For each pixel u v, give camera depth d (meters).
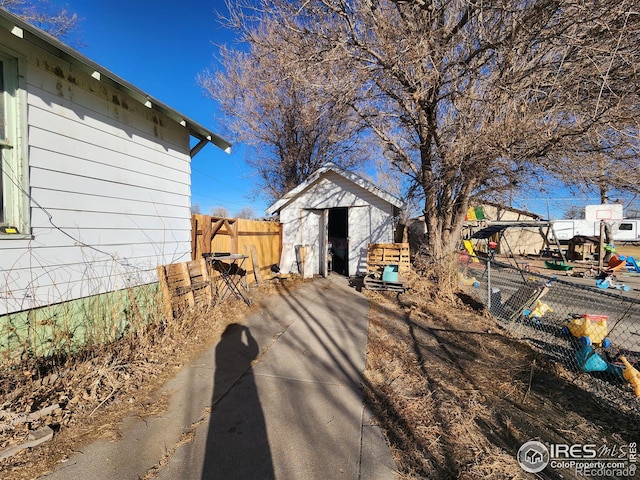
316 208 10.35
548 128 4.79
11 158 3.01
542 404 2.94
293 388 3.12
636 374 3.26
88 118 3.77
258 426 2.52
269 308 6.10
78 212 3.64
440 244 8.13
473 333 4.82
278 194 16.97
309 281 9.19
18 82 3.03
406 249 8.42
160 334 4.24
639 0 3.55
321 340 4.46
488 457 2.22
